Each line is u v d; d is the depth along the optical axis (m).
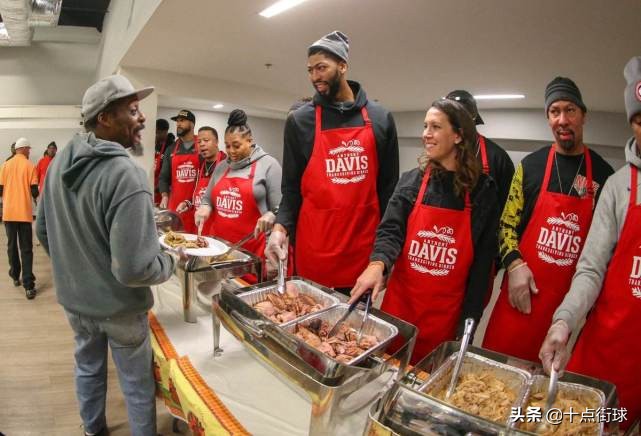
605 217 1.01
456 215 1.18
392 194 1.38
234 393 1.09
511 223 1.35
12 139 7.27
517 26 2.55
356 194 1.44
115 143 1.20
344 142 1.42
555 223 1.27
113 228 1.14
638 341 0.96
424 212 1.21
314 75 1.38
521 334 1.31
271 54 3.78
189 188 3.33
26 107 7.29
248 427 0.96
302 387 0.89
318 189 1.46
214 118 8.73
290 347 0.93
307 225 1.51
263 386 1.13
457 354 0.93
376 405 0.76
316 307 1.18
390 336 1.01
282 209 1.60
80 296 1.28
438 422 0.68
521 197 1.35
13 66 7.53
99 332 1.36
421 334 1.26
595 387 0.81
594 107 5.05
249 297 1.21
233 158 2.17
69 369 2.30
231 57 3.92
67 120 7.55
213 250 1.65
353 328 1.11
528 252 1.32
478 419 0.67
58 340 2.66
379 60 3.72
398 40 3.07
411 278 1.25
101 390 1.52
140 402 1.38
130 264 1.15
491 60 3.42
